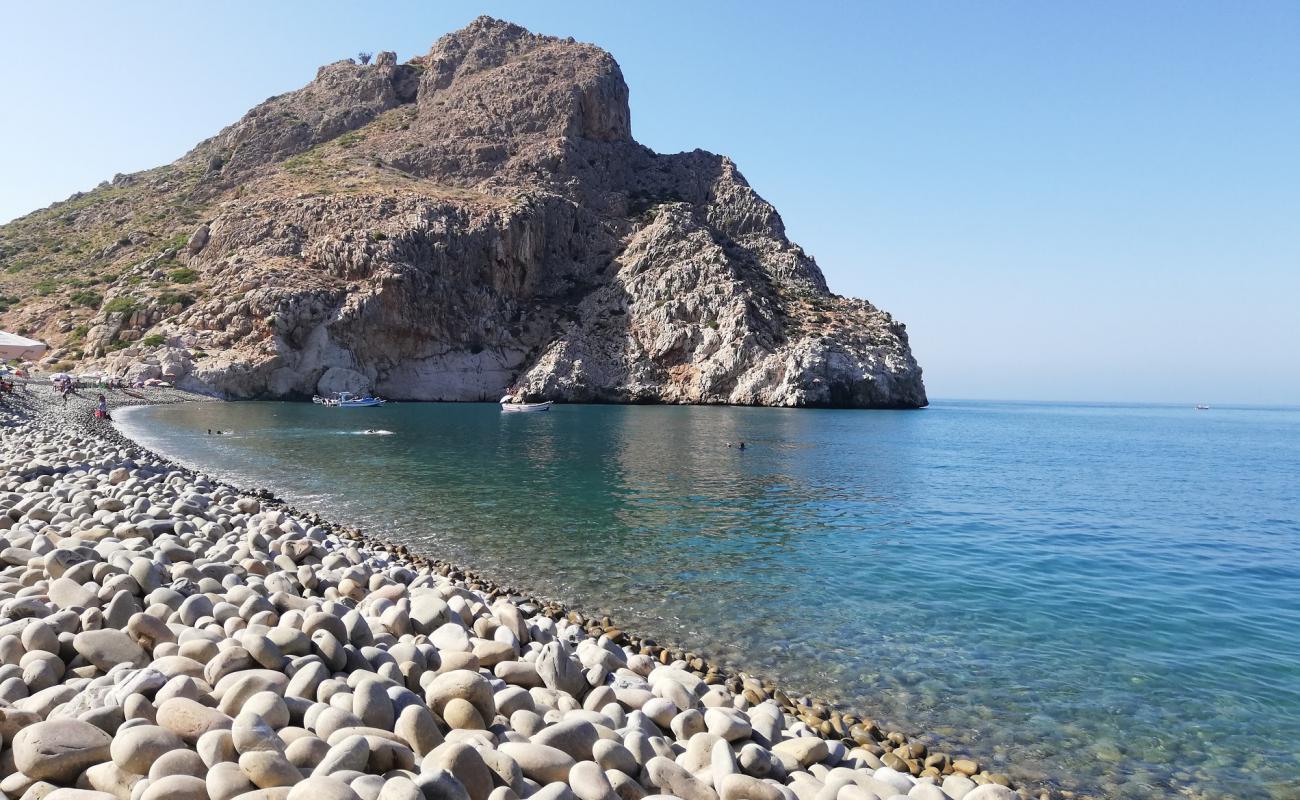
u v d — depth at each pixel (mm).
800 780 6066
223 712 5305
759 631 12523
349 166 136375
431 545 18188
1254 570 18250
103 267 114125
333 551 13016
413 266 106875
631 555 17812
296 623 7211
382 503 24062
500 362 113500
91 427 38812
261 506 17297
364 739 4820
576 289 129000
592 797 4906
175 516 13242
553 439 51125
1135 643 12461
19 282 107125
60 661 5926
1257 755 8602
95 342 89938
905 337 125500
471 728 5801
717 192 162125
